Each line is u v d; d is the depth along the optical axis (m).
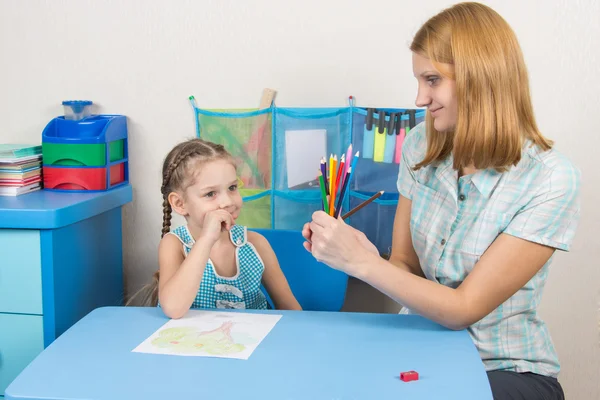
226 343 0.99
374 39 1.68
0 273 1.44
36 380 0.86
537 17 1.63
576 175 1.13
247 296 1.42
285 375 0.88
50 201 1.51
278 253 1.56
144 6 1.75
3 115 1.84
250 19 1.71
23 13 1.79
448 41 1.11
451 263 1.20
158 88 1.77
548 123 1.66
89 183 1.66
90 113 1.79
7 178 1.60
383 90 1.70
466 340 1.02
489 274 1.09
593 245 1.68
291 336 1.02
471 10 1.12
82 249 1.57
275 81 1.73
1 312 1.45
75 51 1.79
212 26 1.73
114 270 1.77
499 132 1.08
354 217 1.69
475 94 1.08
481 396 0.82
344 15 1.68
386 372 0.89
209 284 1.37
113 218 1.75
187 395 0.82
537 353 1.20
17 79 1.82
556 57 1.63
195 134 1.76
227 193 1.37
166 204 1.49
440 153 1.23
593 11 1.61
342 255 1.07
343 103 1.71
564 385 1.75
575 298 1.71
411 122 1.63
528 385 1.13
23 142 1.84
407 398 0.82
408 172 1.36
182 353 0.95
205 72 1.75
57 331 1.45
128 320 1.10
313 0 1.69
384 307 1.79
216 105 1.76
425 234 1.25
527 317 1.21
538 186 1.12
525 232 1.11
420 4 1.66
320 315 1.13
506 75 1.08
